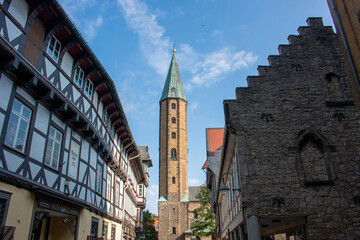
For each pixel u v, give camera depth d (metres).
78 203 12.20
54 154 10.98
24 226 8.72
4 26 8.18
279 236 16.45
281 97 12.61
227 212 19.80
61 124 11.58
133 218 30.62
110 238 18.36
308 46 13.33
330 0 9.55
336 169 11.45
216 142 34.22
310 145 11.96
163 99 68.62
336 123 12.12
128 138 22.23
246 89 12.77
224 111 12.56
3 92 8.17
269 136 12.05
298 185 11.30
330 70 12.91
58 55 11.29
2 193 7.81
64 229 12.60
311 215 10.88
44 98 9.98
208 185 35.28
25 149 9.04
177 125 66.00
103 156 16.78
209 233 40.16
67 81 11.75
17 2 8.82
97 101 15.54
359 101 8.41
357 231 10.64
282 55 13.20
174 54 76.00
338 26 9.18
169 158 63.56
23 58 8.67
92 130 13.75
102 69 13.66
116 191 20.31
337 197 11.07
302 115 12.30
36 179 9.45
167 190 62.00
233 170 15.04
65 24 10.65
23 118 9.09
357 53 8.41
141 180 36.06
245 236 13.71
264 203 11.11
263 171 11.55
